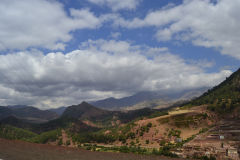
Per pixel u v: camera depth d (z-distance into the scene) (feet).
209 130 450.71
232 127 437.58
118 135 631.97
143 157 110.42
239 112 597.11
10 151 116.26
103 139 652.07
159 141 479.41
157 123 625.00
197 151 206.39
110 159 102.47
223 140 292.20
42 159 96.12
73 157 103.55
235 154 189.67
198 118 613.52
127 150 197.36
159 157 113.09
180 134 513.45
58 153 112.88
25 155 104.99
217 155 189.26
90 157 105.09
